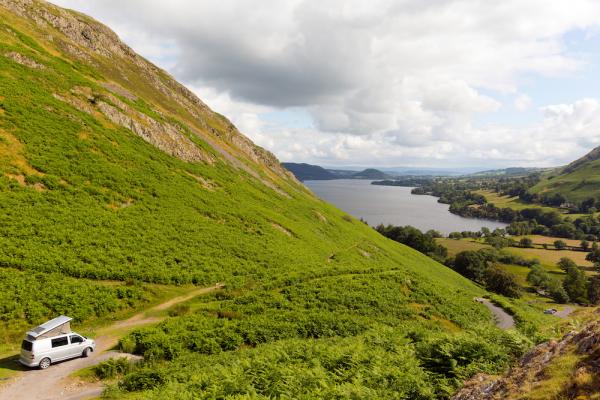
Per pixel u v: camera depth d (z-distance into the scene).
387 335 21.64
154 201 48.03
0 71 51.16
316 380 13.72
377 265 65.44
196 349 23.94
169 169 60.22
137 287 31.86
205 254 41.94
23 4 74.31
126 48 99.88
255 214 62.09
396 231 159.88
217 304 32.62
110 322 27.64
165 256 38.25
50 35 72.69
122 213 41.78
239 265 42.44
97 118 58.03
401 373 13.58
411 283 49.59
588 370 8.72
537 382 9.59
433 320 38.69
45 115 49.34
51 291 27.14
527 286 127.12
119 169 50.12
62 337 21.17
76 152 47.12
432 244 152.12
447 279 95.44
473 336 17.42
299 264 49.16
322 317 31.19
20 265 28.38
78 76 63.97
